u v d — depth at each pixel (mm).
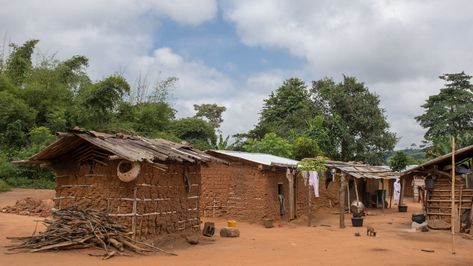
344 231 22109
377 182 39062
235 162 24172
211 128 52656
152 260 12539
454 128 60344
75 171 15188
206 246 15891
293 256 14297
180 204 16828
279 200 25000
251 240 17766
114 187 14539
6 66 46125
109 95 41062
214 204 24484
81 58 48406
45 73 43344
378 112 54281
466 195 22812
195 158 17016
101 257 12391
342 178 24328
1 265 10797
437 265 13523
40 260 11531
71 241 13141
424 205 26125
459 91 62219
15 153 35219
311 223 25938
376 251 15773
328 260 13703
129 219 14242
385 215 32219
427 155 48125
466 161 23688
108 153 14602
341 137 51656
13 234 16391
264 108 61719
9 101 37906
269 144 41750
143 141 16547
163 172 15836
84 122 40531
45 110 40812
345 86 55844
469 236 21000
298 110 56500
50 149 14719
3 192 30266
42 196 28812
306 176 25141
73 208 14406
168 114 50406
